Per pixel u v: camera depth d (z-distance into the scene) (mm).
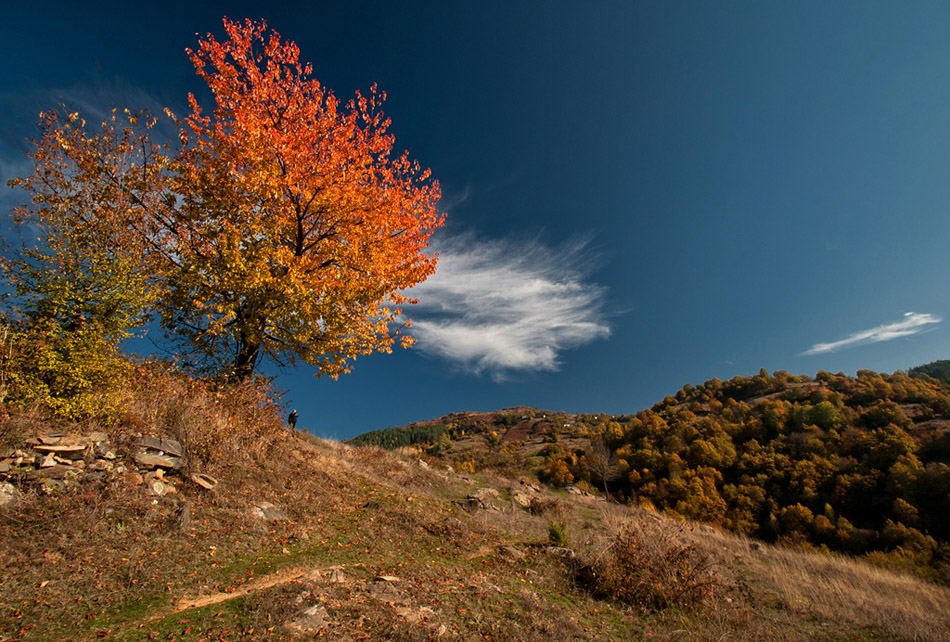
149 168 12008
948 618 7445
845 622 7000
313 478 10945
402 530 9391
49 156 10219
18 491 5820
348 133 12930
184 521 6730
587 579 7840
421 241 15078
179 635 4160
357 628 4637
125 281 8219
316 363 13719
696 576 7734
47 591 4598
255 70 12398
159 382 9188
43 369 7043
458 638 4793
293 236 13531
